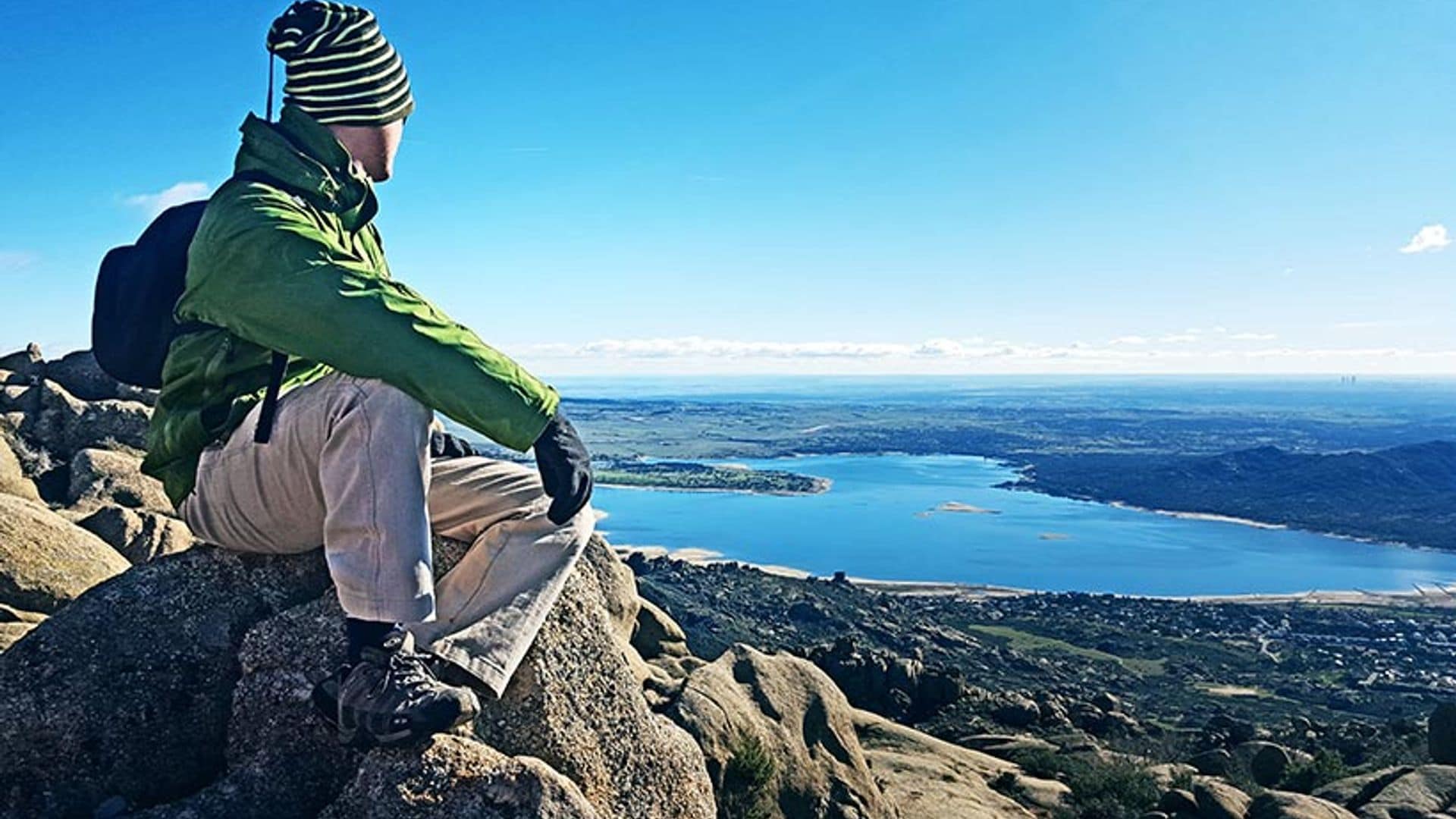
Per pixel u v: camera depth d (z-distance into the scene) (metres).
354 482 3.37
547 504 3.86
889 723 20.19
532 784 3.39
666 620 14.34
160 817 3.45
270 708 3.79
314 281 3.21
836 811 10.45
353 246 3.66
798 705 11.05
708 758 9.69
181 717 3.86
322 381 3.51
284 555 4.17
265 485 3.67
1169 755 29.02
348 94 3.54
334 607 3.95
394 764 3.38
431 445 3.94
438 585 3.76
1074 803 18.39
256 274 3.22
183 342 3.49
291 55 3.50
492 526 3.84
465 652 3.64
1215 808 17.19
